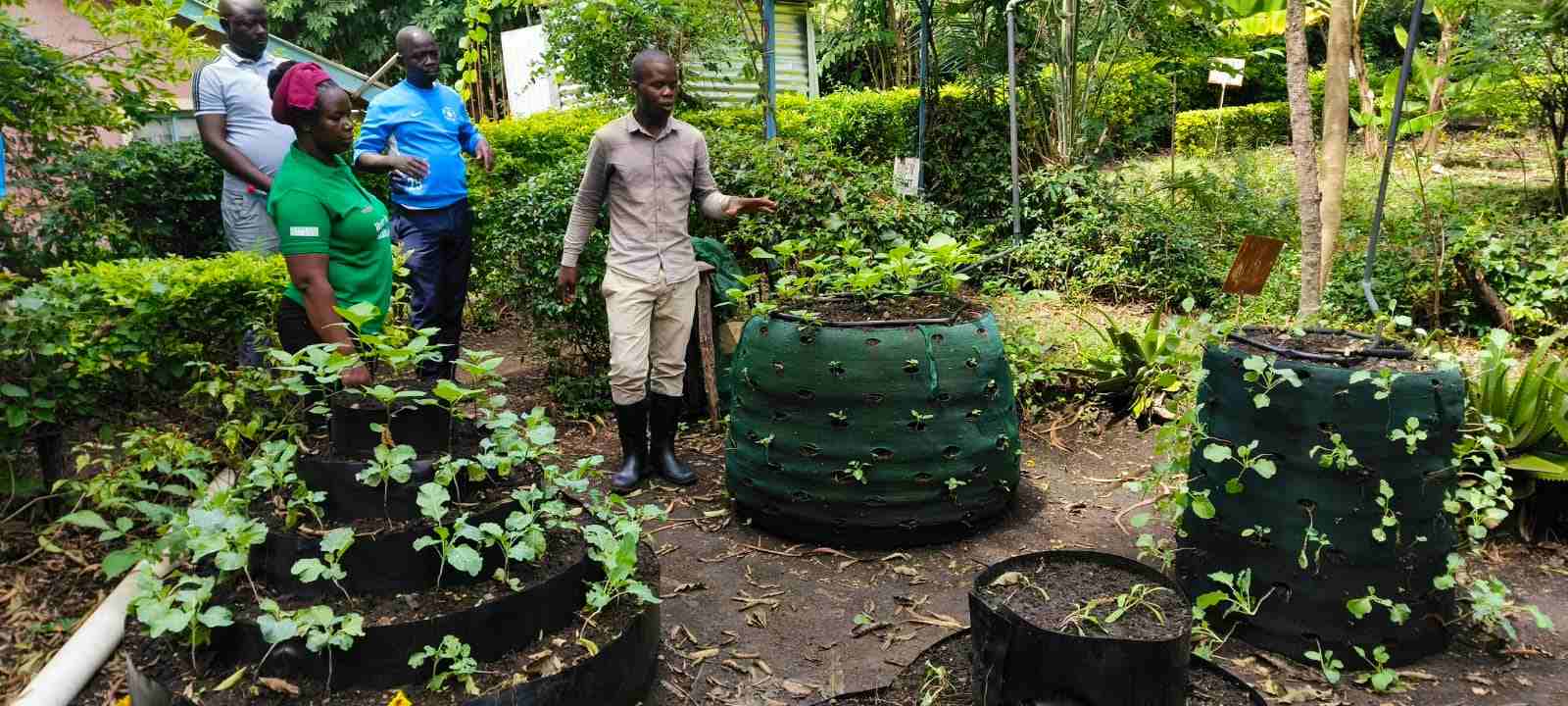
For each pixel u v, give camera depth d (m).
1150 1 10.43
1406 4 15.70
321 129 2.94
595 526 2.61
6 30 5.05
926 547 3.69
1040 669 2.05
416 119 4.79
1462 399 2.76
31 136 5.50
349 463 2.40
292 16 20.88
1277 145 15.86
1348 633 2.76
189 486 3.73
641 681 2.57
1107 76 10.20
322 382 2.45
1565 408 3.57
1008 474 3.78
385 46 21.02
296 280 2.97
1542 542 3.67
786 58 14.38
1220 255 8.16
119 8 5.23
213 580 2.28
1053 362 5.55
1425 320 6.94
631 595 2.66
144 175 5.98
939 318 3.74
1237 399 2.92
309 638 2.11
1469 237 6.79
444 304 5.08
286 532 2.38
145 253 5.88
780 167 5.88
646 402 4.32
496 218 5.75
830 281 4.20
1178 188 9.53
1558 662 2.83
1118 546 3.68
